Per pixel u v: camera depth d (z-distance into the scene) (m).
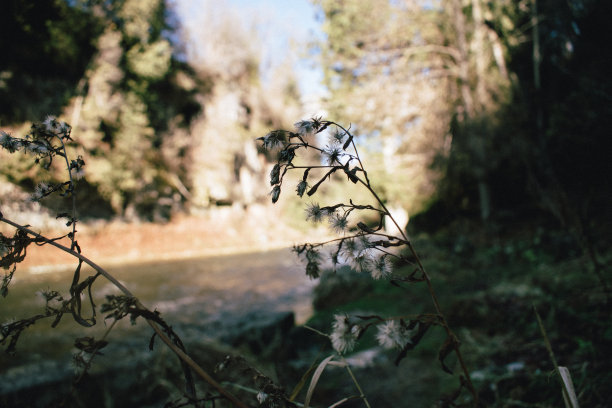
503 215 12.25
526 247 7.92
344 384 2.77
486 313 3.70
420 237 12.39
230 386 1.96
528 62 10.45
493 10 11.71
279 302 8.38
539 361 2.37
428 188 15.14
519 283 4.96
